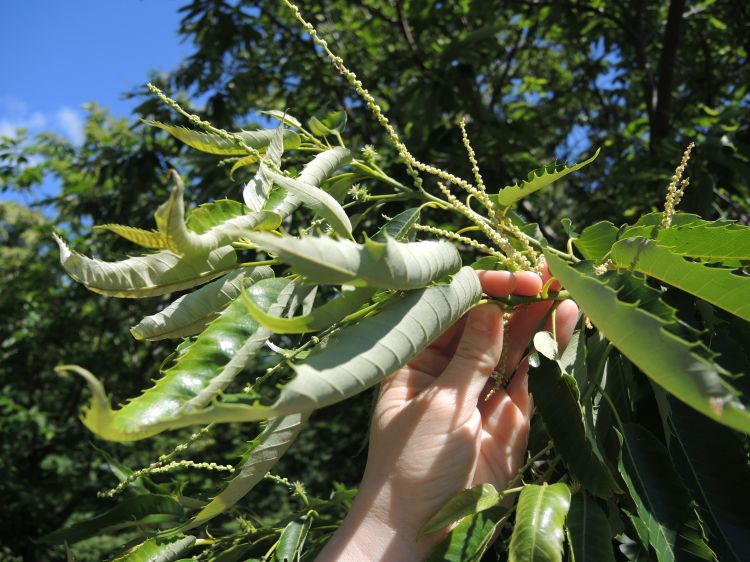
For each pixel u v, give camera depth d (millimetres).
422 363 468
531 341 472
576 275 325
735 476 412
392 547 395
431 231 475
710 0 2018
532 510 344
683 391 283
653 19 2154
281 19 2424
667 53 1738
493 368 427
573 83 2428
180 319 405
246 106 2236
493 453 437
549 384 398
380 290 396
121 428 257
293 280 415
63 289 3404
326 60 2232
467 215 473
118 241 2084
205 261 389
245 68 2312
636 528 374
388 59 2113
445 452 400
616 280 349
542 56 2773
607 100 2488
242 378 1173
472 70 1570
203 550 542
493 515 395
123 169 2045
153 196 2311
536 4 2070
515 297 431
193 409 338
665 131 1725
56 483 2975
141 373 3113
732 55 2158
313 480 3271
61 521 3010
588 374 436
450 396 413
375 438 427
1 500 2713
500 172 1597
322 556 399
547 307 466
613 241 520
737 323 478
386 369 319
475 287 389
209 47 2113
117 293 378
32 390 3443
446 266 360
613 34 2215
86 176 2768
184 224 351
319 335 400
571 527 365
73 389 3361
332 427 2654
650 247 405
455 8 2113
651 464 401
